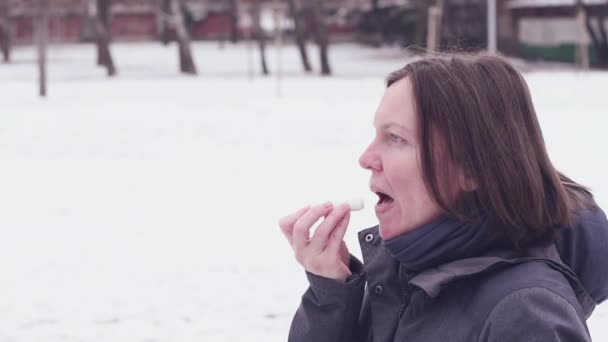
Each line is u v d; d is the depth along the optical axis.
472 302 1.48
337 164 13.25
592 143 14.52
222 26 70.25
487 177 1.48
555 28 48.88
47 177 12.52
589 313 1.63
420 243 1.53
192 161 13.88
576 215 1.61
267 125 18.77
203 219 9.58
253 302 6.71
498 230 1.51
